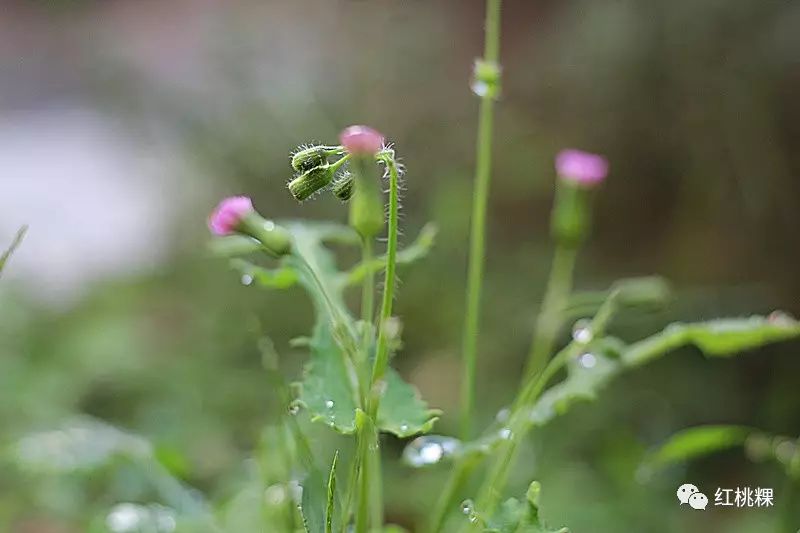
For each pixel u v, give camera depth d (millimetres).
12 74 1722
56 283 1047
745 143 883
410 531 597
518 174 1002
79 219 1228
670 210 950
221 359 841
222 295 934
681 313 800
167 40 1457
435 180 1020
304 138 1032
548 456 667
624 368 448
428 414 410
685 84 903
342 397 413
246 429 709
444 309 873
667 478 654
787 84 870
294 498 433
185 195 1116
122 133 1288
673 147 928
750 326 442
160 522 458
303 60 1112
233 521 473
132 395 783
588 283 901
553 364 446
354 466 403
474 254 446
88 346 833
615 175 963
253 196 1038
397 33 1107
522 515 396
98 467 476
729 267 889
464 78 1079
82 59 1701
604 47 935
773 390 789
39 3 1924
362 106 1075
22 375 739
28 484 556
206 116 1109
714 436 475
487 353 826
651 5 902
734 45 881
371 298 423
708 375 795
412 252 442
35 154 1442
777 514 593
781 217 876
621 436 693
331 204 958
